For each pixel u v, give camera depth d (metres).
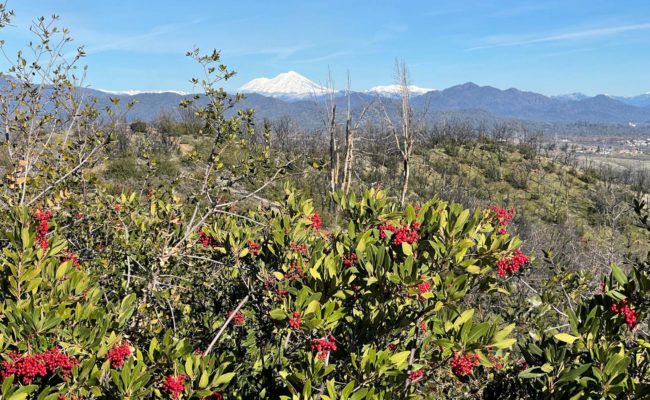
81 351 2.87
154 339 3.00
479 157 51.66
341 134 30.84
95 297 3.35
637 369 3.32
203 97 4.77
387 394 2.91
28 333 2.72
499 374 4.38
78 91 5.38
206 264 5.27
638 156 182.12
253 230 5.34
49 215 4.31
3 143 4.89
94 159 5.52
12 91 4.84
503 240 3.33
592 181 49.69
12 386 2.40
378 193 4.42
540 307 5.86
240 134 5.03
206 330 5.02
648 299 3.15
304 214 4.81
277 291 3.95
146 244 4.91
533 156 54.22
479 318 6.38
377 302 3.32
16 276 3.04
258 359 4.68
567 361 3.17
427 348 3.85
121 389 2.63
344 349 3.48
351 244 3.74
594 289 6.67
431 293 2.98
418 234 3.43
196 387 2.94
